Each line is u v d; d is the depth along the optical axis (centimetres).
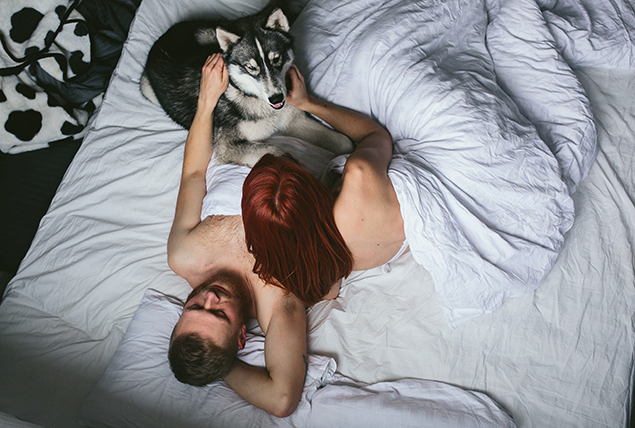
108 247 179
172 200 187
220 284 144
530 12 171
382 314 152
